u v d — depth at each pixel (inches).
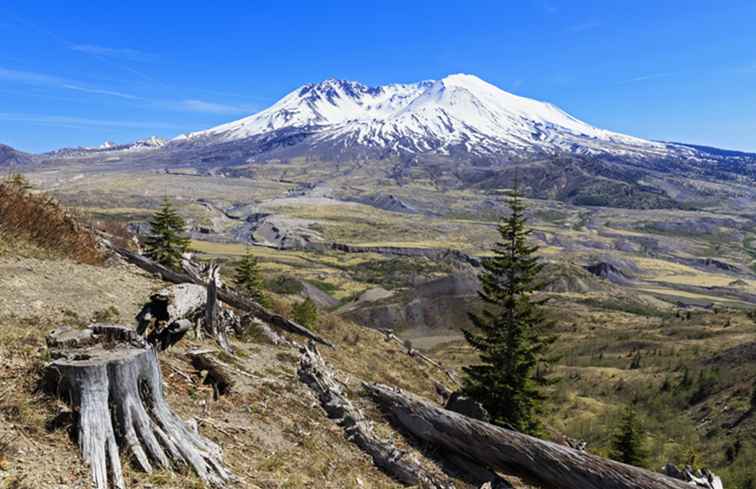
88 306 395.9
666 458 2536.9
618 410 3152.1
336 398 399.2
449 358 3257.9
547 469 296.2
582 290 7657.5
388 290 5895.7
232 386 353.1
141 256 663.1
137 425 223.3
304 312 994.7
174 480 215.0
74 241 557.0
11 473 182.2
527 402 876.0
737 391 3486.7
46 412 217.8
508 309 890.7
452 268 7401.6
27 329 305.6
